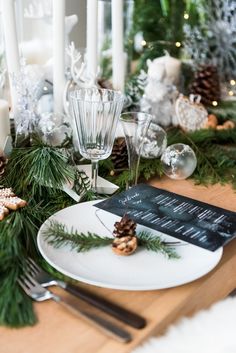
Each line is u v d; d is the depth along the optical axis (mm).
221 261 693
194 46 1485
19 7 1292
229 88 1381
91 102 808
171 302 600
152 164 980
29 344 528
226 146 1158
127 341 531
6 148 921
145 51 1542
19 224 700
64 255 648
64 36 1037
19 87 967
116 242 657
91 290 613
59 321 561
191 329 638
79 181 857
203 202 819
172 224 729
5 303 563
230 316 662
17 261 619
